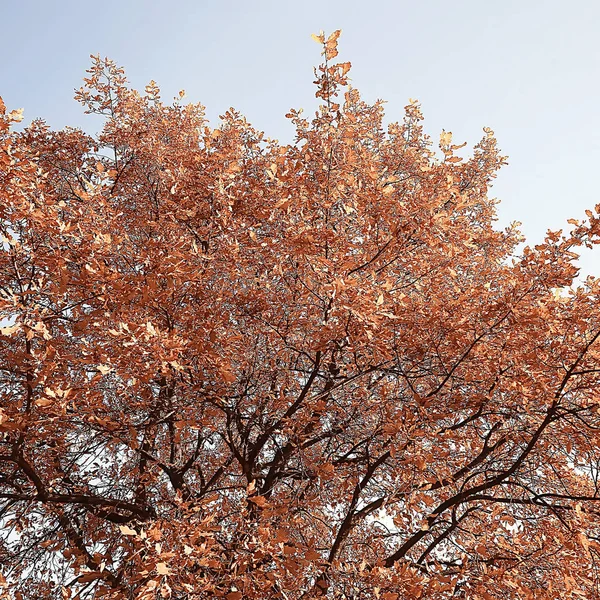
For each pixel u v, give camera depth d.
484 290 5.23
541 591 4.67
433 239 5.09
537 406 5.17
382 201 5.15
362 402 5.82
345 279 4.41
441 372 5.65
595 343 4.75
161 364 4.07
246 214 6.05
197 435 6.49
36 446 5.89
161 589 3.54
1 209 4.54
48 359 4.31
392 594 3.91
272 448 7.36
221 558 4.47
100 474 6.82
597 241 4.49
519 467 5.66
